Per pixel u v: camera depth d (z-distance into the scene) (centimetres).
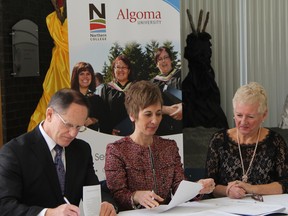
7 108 407
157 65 344
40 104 403
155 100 228
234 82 463
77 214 179
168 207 203
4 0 400
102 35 338
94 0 336
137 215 201
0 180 193
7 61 407
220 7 456
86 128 337
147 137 233
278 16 459
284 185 242
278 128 432
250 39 460
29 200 201
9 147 201
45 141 205
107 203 201
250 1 456
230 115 463
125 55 341
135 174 229
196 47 423
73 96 197
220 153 257
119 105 342
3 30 400
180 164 242
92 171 223
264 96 248
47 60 464
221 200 225
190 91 427
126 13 339
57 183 204
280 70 463
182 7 450
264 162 249
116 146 233
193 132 421
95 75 339
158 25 343
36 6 445
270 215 199
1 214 188
